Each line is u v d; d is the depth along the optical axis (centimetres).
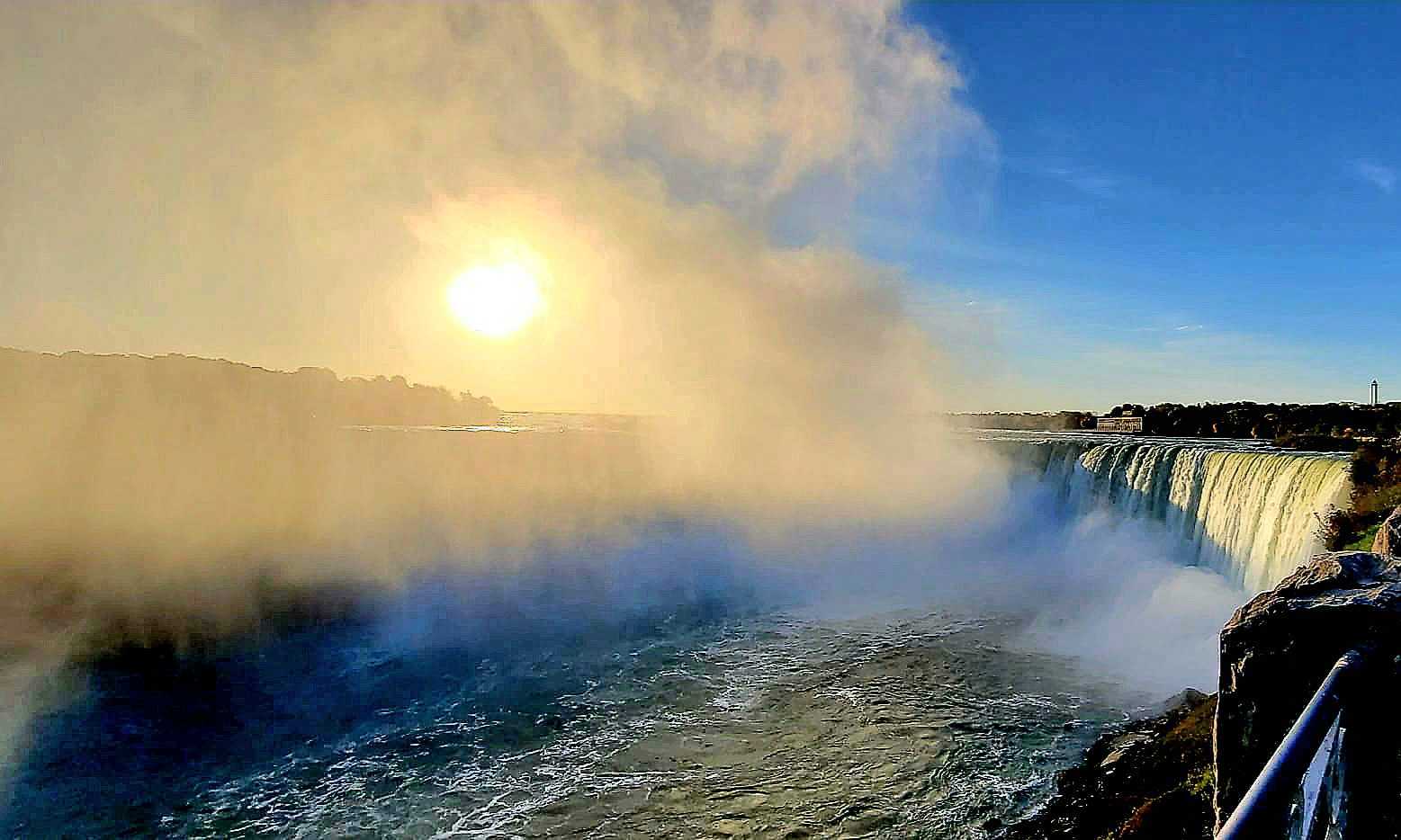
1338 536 1560
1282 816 204
